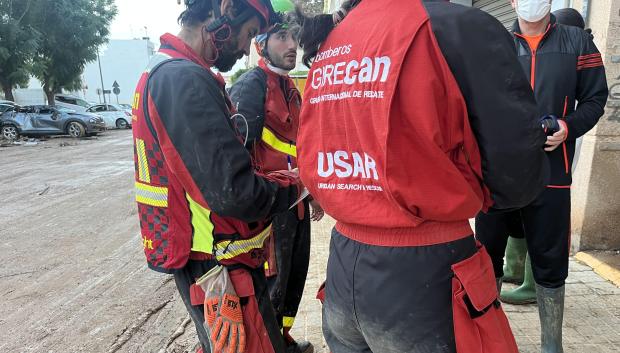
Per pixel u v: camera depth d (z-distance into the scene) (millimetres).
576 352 2467
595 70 2199
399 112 1112
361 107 1167
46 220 5953
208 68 1533
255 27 1590
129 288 3879
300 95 2504
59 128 17906
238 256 1526
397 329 1205
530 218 2254
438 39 1074
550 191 2182
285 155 2305
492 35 1083
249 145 2092
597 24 3414
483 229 2443
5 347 3035
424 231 1174
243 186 1376
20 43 19438
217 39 1542
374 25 1182
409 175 1128
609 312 2861
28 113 17750
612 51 3354
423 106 1077
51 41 21672
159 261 1544
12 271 4293
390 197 1134
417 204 1119
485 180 1171
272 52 2252
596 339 2582
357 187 1224
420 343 1193
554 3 3832
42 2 20281
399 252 1183
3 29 18672
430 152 1104
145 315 3391
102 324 3291
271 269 2336
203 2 1506
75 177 9117
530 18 2178
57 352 2961
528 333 2693
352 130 1203
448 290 1172
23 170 10164
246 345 1519
